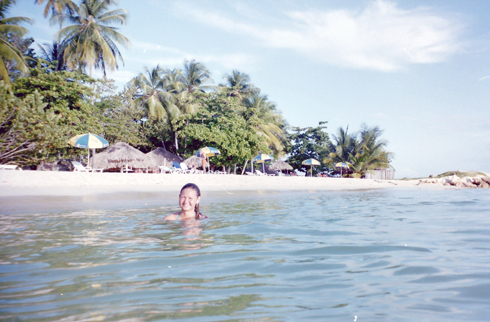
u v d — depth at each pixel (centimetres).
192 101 3659
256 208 727
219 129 3197
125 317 138
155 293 169
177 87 3816
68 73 2331
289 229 400
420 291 173
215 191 1541
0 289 175
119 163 2555
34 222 486
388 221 482
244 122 3331
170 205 853
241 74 4459
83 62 2941
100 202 982
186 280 192
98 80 2533
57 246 295
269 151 3381
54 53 3097
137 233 370
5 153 1902
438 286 180
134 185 1570
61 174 1580
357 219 509
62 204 894
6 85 1825
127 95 3400
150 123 3600
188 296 165
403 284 185
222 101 3381
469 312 144
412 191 1972
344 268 219
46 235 361
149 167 2895
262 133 3656
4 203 892
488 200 1020
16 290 173
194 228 409
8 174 1442
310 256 254
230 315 141
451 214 590
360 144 4284
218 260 241
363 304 154
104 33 2988
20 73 2289
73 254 262
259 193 1557
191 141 3197
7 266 225
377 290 175
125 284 184
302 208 723
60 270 214
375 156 4144
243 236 348
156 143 3759
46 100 2277
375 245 297
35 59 2725
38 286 180
